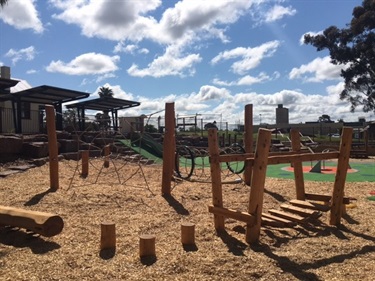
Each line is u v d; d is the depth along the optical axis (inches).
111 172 482.0
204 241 207.2
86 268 164.2
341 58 1608.0
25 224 196.7
